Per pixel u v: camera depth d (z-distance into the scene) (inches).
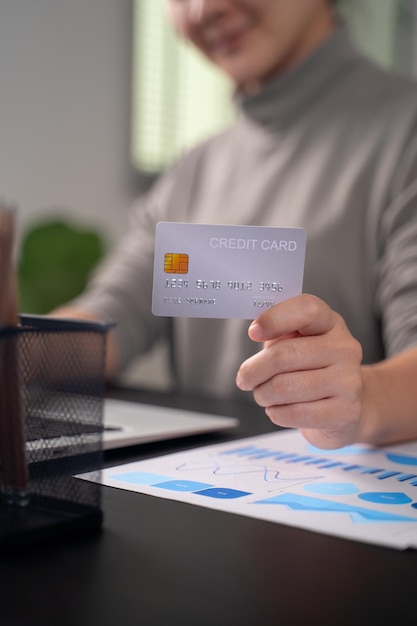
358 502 18.9
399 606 12.9
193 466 22.8
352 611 12.7
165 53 91.6
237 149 53.9
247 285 20.5
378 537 16.2
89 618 12.2
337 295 45.7
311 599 13.1
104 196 86.8
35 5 78.5
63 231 74.7
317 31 51.1
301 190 48.4
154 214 57.2
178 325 54.1
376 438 25.6
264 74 51.5
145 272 54.3
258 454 24.8
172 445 26.8
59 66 81.3
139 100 89.5
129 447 26.2
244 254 20.2
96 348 16.6
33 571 14.2
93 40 84.0
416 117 45.5
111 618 12.2
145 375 92.0
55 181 82.0
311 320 21.4
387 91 48.5
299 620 12.3
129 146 88.5
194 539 16.3
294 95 49.9
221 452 25.1
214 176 54.7
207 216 53.1
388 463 23.7
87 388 16.5
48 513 15.9
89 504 16.6
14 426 15.2
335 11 51.9
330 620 12.3
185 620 12.2
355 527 16.9
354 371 22.4
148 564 14.7
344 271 45.4
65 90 82.0
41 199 81.0
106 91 85.8
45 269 74.0
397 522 17.3
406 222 42.8
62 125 82.0
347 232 45.6
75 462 16.3
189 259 19.9
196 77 96.2
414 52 114.1
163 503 18.9
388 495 19.6
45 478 15.8
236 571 14.4
